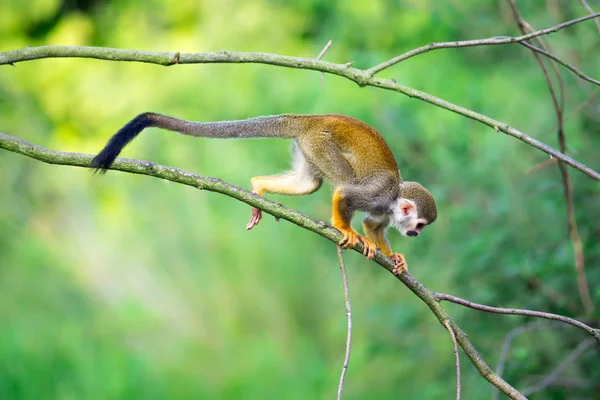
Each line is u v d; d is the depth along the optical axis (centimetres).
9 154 2059
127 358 1728
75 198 2039
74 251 1978
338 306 1572
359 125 940
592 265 1176
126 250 1930
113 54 743
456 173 1334
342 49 1750
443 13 1614
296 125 928
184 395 1669
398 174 956
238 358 1738
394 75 1511
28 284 1952
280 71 1639
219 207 1816
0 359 1722
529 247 1220
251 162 1738
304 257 1745
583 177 1214
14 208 2059
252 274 1789
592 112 1252
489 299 1220
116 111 1991
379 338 1377
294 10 1959
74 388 1684
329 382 1625
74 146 2045
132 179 1955
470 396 1251
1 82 2039
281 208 734
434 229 1326
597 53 1308
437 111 1414
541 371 1196
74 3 2152
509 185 1280
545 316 707
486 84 1492
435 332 1325
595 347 1150
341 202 904
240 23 1931
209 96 1803
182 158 1816
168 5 2022
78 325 1861
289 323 1761
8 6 2109
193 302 1833
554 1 1331
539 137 1311
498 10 1588
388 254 961
